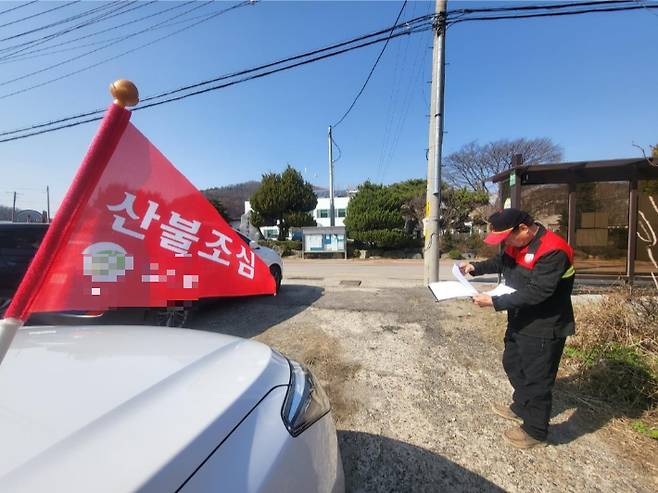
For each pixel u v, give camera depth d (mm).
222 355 1497
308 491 1164
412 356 3762
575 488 2062
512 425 2633
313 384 1604
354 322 4824
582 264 7609
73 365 1294
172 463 881
